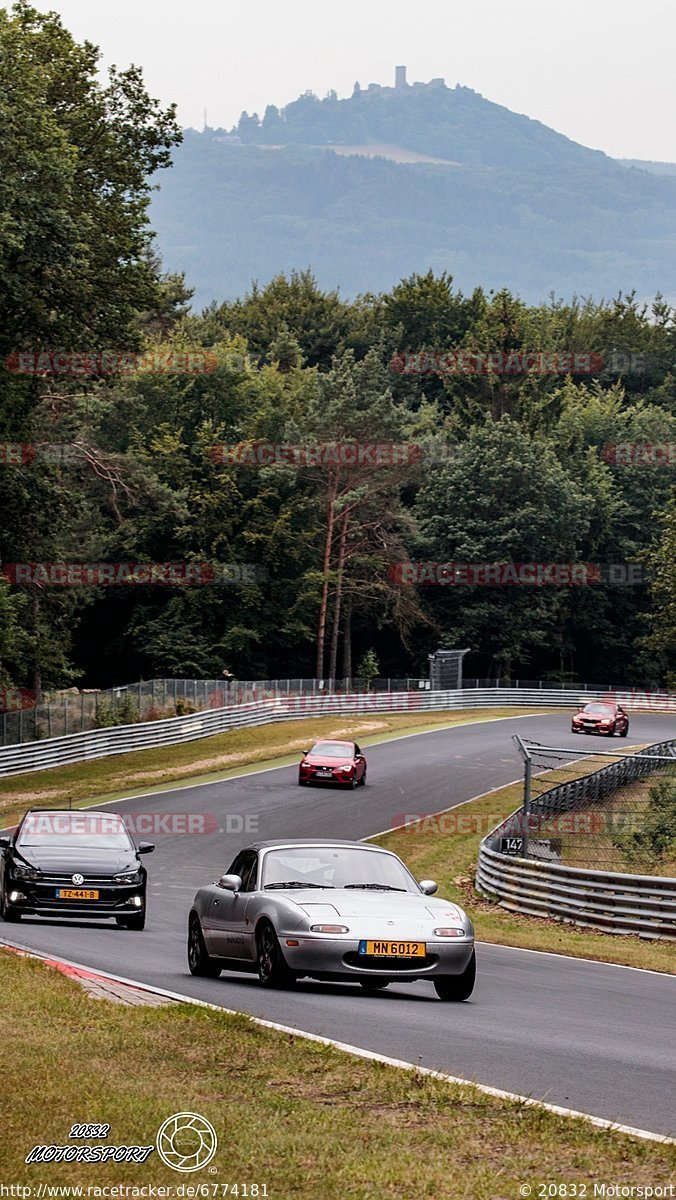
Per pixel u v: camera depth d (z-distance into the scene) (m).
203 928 23.27
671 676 142.12
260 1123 11.99
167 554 138.00
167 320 176.00
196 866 48.62
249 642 137.88
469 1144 11.58
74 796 68.12
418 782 73.88
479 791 70.62
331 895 21.55
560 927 38.66
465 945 20.84
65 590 101.44
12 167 60.22
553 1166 11.02
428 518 151.88
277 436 143.38
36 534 76.62
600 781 51.62
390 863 23.25
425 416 168.00
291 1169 10.78
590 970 28.36
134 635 136.88
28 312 64.88
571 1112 12.68
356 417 135.88
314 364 194.38
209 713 95.81
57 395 99.38
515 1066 15.19
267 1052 14.99
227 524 134.88
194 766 80.44
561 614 158.62
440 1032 17.36
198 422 143.38
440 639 155.50
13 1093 12.70
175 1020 16.89
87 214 63.94
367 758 84.62
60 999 18.33
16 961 21.84
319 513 140.38
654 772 57.88
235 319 199.38
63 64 69.06
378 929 20.50
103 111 70.69
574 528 151.62
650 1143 11.66
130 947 27.56
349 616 146.25
